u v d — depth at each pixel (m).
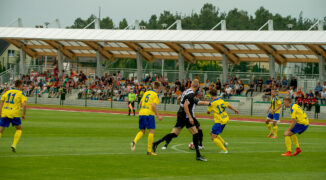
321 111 42.91
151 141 14.23
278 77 48.09
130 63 65.69
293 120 14.79
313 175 11.27
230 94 49.38
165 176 10.59
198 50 51.34
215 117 14.97
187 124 13.47
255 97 49.47
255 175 11.06
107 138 18.97
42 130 21.44
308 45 43.97
